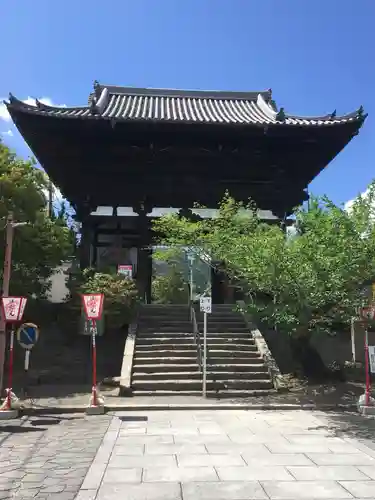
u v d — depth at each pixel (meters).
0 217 13.27
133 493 5.73
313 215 11.83
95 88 24.92
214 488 5.91
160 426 9.51
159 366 13.73
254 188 21.08
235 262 13.21
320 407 11.47
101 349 16.23
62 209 22.11
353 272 10.95
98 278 16.77
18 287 15.10
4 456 7.38
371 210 11.12
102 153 20.42
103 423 9.81
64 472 6.55
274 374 13.47
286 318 11.77
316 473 6.51
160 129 19.16
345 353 17.23
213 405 11.47
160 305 18.17
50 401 11.73
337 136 19.59
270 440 8.37
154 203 20.94
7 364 15.49
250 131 19.30
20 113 18.12
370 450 7.69
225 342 15.46
